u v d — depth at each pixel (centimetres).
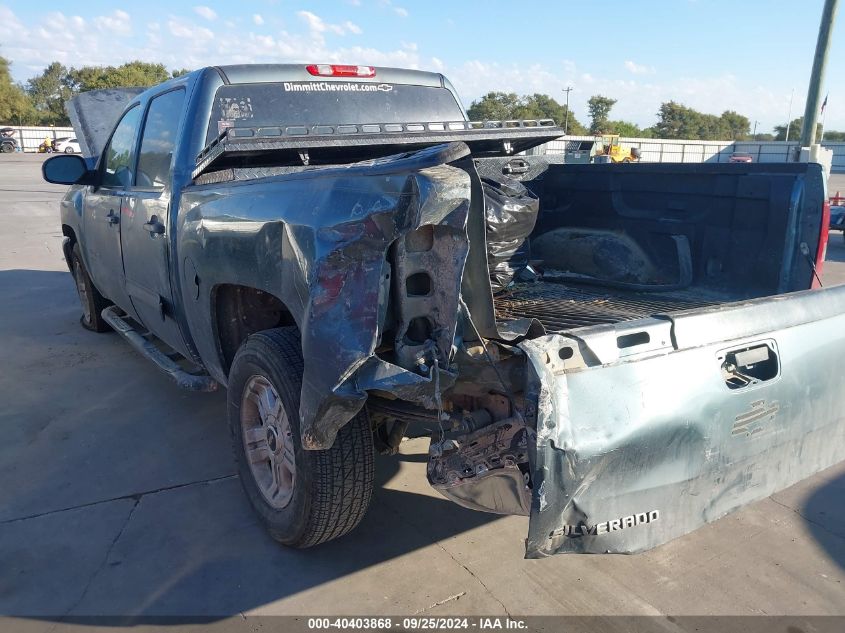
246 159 354
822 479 382
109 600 280
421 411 264
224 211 312
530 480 222
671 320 235
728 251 358
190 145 372
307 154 359
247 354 304
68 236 636
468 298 234
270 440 314
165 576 295
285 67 411
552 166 435
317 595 284
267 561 306
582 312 330
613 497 222
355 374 233
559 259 439
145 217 404
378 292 229
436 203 218
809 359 269
